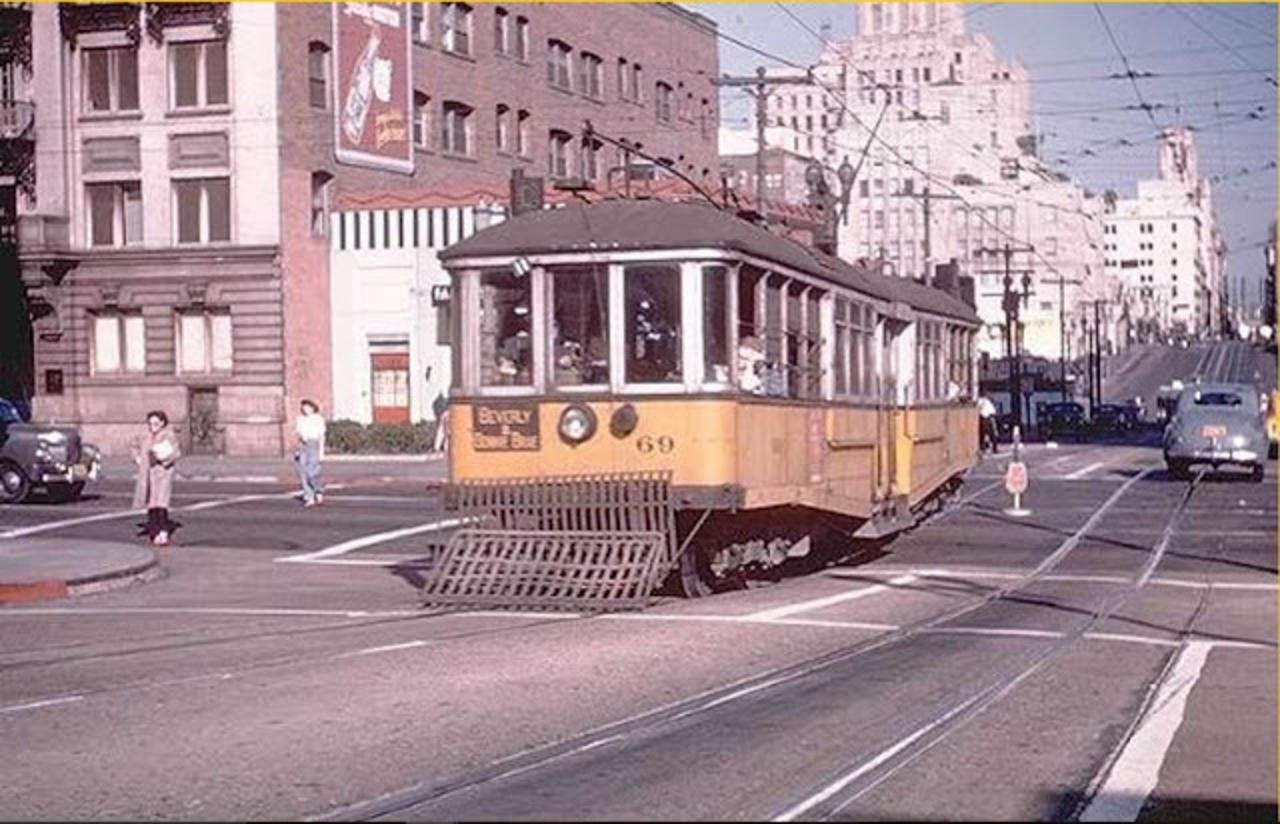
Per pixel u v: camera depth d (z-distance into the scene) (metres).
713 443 16.92
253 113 50.59
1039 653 13.86
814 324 20.19
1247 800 8.56
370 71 54.44
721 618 15.98
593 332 17.30
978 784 8.82
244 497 35.91
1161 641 14.75
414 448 49.72
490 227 18.20
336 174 53.12
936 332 27.11
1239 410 41.19
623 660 13.13
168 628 16.03
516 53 63.25
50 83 51.88
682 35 77.12
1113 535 27.00
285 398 50.81
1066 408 81.00
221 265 51.03
